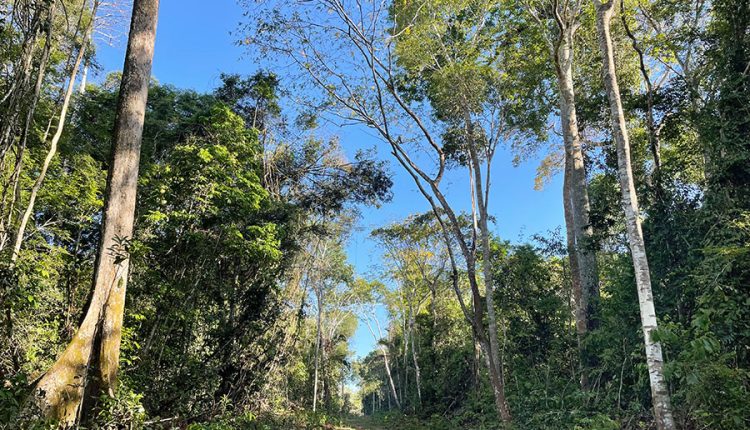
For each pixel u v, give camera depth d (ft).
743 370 21.56
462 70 42.98
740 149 27.48
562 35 42.29
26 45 19.35
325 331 110.22
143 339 33.14
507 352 56.44
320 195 61.52
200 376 35.06
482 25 46.62
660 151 47.60
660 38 42.42
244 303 42.57
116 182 23.95
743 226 24.52
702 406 22.26
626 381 34.12
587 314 43.37
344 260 84.84
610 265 46.60
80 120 44.34
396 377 142.10
